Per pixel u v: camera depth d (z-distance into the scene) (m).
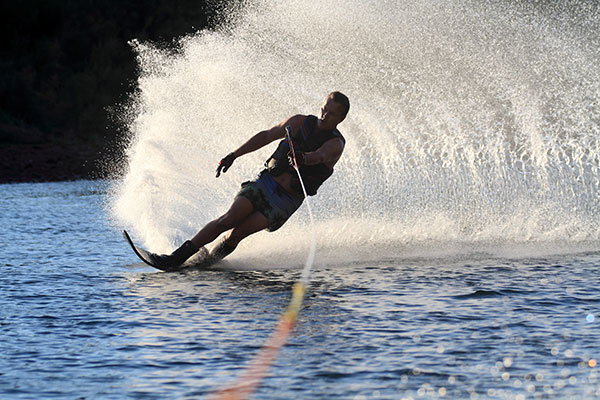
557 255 26.50
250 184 25.47
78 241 33.19
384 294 20.38
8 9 131.25
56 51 130.62
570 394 12.78
